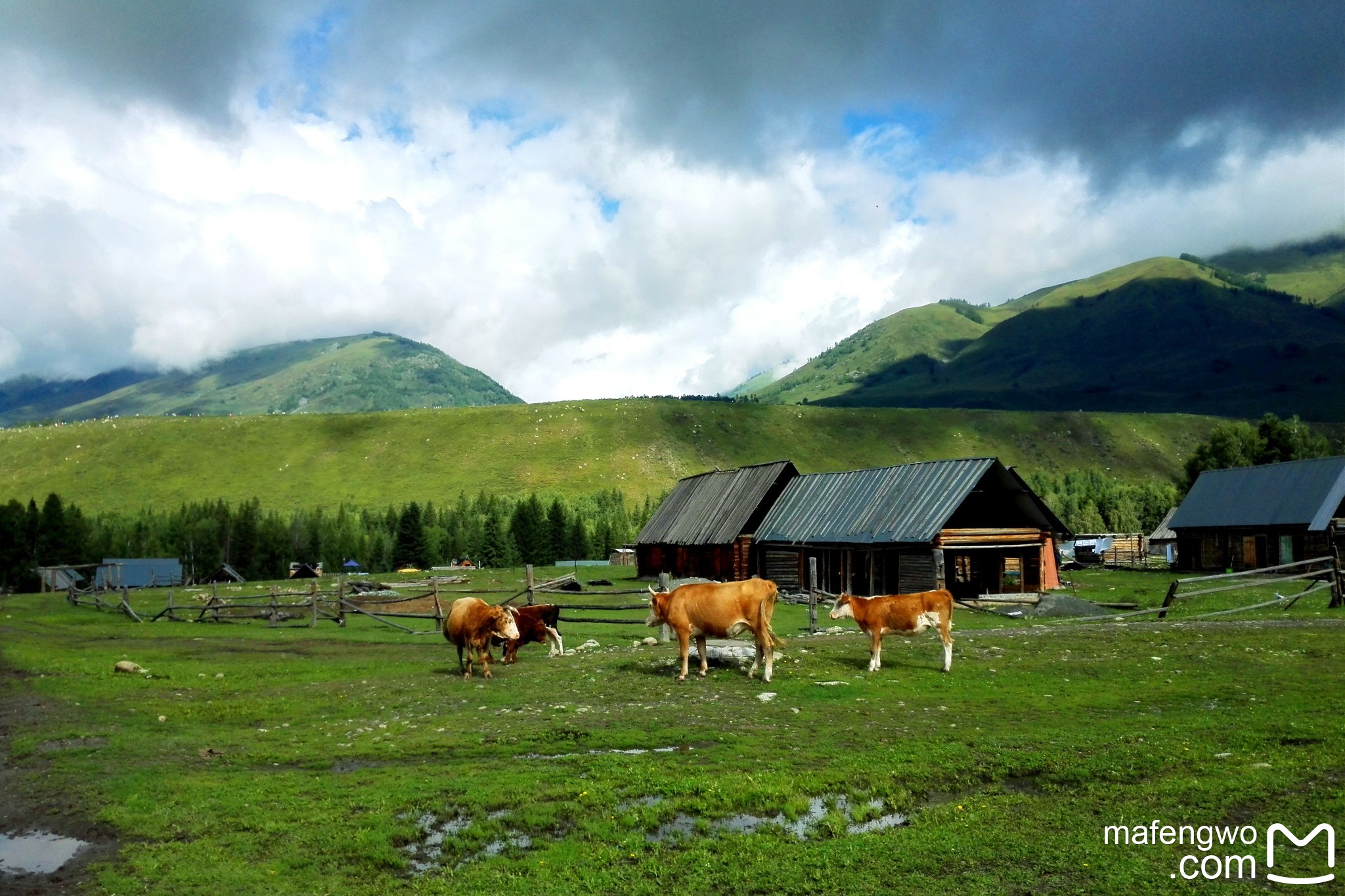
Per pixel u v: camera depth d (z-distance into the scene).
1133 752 11.84
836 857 8.76
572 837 9.68
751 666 19.55
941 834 9.22
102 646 30.44
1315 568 55.19
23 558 117.06
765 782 11.02
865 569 46.25
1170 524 69.00
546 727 14.50
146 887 8.69
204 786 11.86
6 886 8.88
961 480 43.22
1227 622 26.53
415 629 36.75
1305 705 14.28
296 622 40.19
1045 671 18.48
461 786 11.31
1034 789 10.82
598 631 32.22
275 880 8.81
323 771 12.73
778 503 55.38
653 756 12.70
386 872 8.98
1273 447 98.69
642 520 171.38
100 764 13.24
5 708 17.88
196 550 130.50
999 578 48.41
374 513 196.00
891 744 12.80
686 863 8.84
